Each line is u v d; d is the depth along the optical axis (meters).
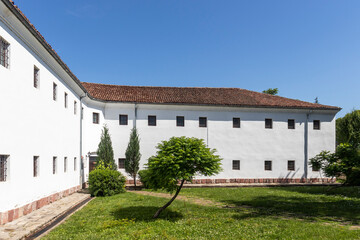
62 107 14.12
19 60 9.35
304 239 6.85
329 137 24.28
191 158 8.62
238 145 22.77
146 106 21.55
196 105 21.81
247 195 15.28
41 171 11.23
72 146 15.98
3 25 8.30
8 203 8.51
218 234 7.33
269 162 23.25
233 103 22.53
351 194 15.98
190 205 12.04
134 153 19.52
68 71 13.95
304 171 23.62
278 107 23.11
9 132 8.62
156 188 9.34
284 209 11.10
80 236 7.18
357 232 7.44
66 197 14.13
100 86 23.31
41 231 7.94
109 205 11.84
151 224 8.46
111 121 21.06
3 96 8.30
